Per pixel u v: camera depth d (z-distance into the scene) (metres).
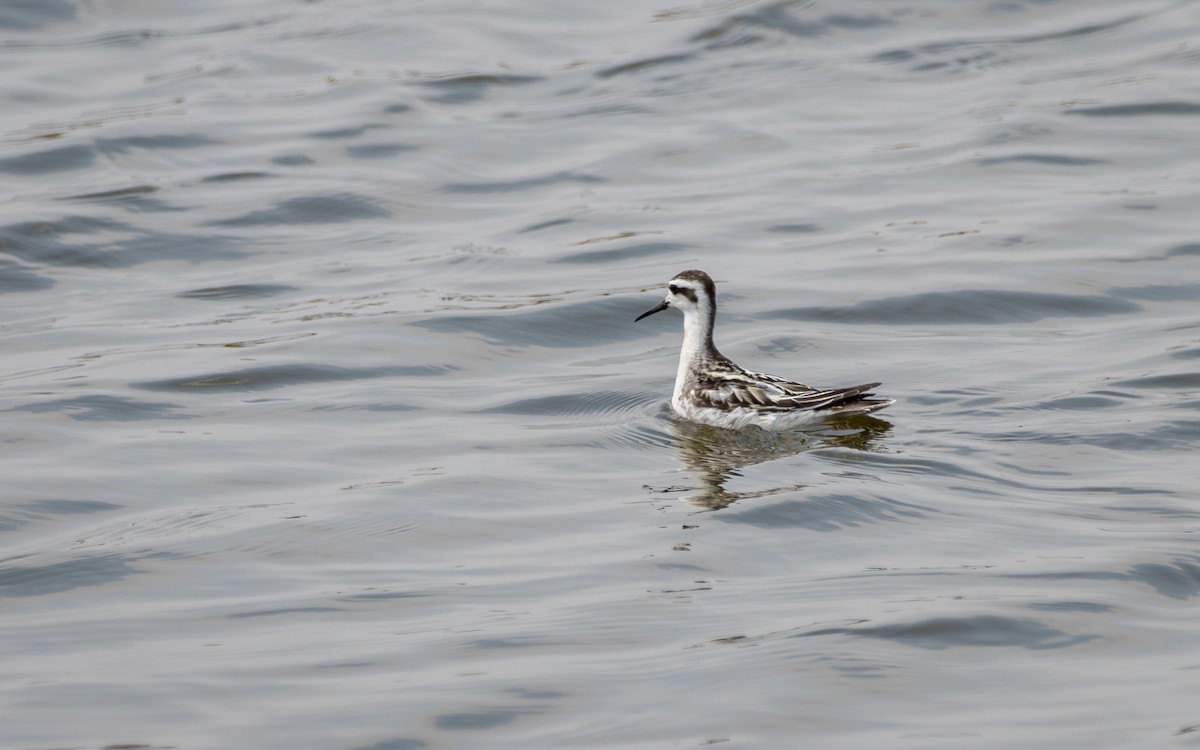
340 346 19.36
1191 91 29.03
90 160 26.94
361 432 16.42
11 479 14.89
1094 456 14.83
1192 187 24.72
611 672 10.61
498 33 33.84
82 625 11.68
